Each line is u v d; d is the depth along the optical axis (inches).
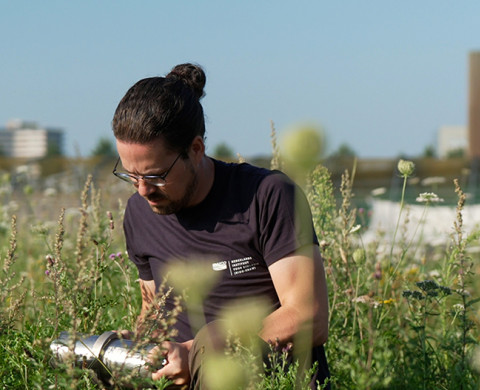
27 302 146.3
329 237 142.8
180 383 88.3
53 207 278.1
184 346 90.7
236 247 100.7
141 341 84.5
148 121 91.5
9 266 110.7
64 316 109.3
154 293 112.1
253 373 81.7
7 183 306.2
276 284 97.6
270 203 98.8
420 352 112.0
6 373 105.4
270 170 103.9
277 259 97.6
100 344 89.4
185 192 97.4
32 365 101.3
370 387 69.7
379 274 70.2
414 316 119.7
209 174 102.3
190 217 102.8
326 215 143.5
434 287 113.5
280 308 95.1
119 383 84.0
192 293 83.6
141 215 109.2
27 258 196.2
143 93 93.1
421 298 114.8
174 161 93.8
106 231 146.1
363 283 136.6
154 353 83.0
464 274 118.3
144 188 95.1
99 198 157.6
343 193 140.4
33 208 275.0
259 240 100.0
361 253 128.2
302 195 101.0
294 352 94.1
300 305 94.7
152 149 92.0
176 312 81.0
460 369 108.9
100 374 89.4
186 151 94.9
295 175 45.7
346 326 125.4
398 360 115.3
